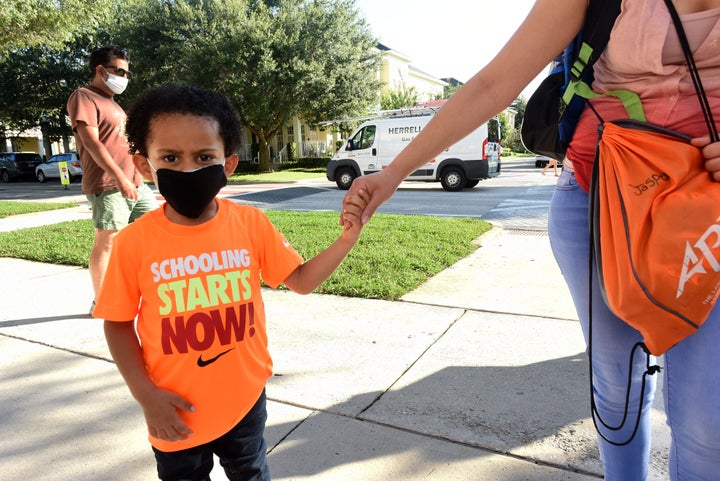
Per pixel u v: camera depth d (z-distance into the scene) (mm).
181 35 24562
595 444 2254
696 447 1305
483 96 1496
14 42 14570
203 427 1462
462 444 2295
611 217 1294
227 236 1514
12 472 2182
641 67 1299
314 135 38750
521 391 2717
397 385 2822
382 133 16031
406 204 11750
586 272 1602
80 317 3984
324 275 1624
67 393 2832
